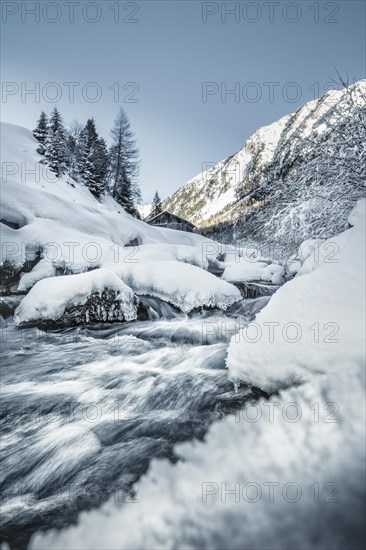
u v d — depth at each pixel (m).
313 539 1.24
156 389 4.14
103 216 20.30
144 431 3.05
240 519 1.39
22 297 10.29
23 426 3.50
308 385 2.01
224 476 1.66
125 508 1.70
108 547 1.46
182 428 3.01
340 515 1.31
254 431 1.89
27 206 15.06
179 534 1.41
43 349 6.98
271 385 2.41
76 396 4.27
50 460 2.80
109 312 8.79
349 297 2.29
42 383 4.93
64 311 8.31
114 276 9.20
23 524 1.99
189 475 1.77
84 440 3.04
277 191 6.87
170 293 10.28
